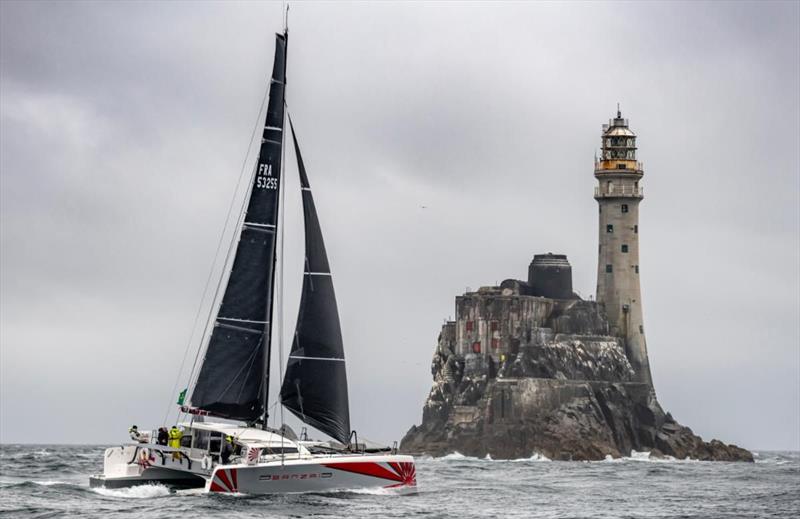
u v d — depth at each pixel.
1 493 114.25
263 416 117.12
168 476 115.50
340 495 109.88
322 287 118.50
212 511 99.00
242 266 116.88
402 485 113.94
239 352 116.50
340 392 117.88
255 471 106.44
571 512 117.25
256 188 117.56
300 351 117.38
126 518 95.44
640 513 118.06
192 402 115.50
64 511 99.69
